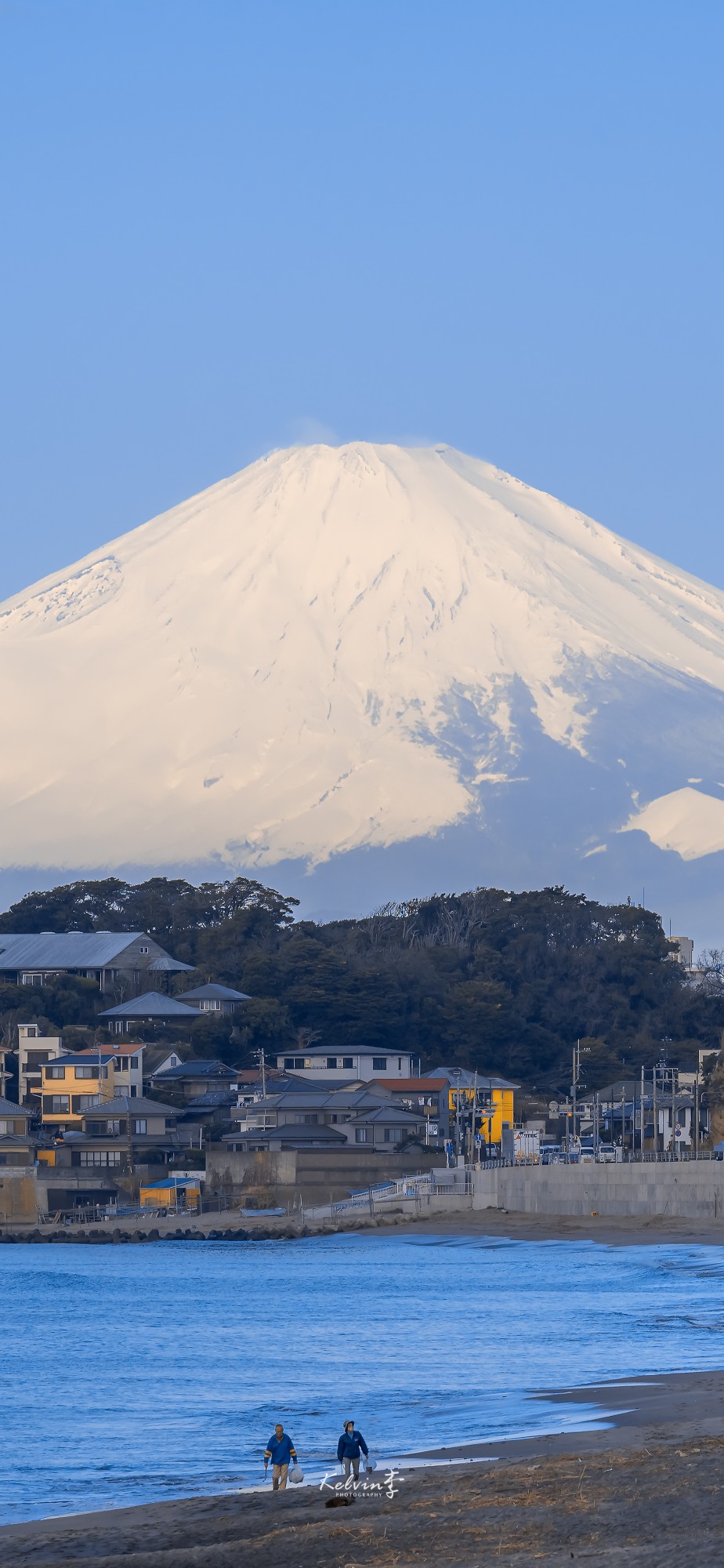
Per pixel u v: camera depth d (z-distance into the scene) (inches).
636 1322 5753.0
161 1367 5182.1
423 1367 4884.4
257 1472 3368.6
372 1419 3909.9
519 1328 5728.3
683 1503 2432.3
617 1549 2212.1
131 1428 4005.9
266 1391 4559.5
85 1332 6250.0
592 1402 3762.3
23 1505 3083.2
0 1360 5423.2
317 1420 3981.3
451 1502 2615.7
